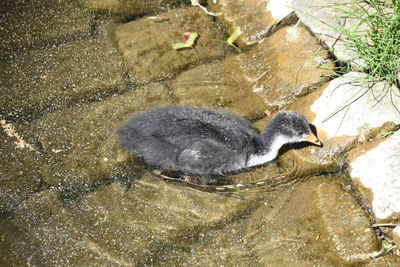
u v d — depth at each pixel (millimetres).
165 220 5176
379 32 5922
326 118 5719
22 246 4965
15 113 5977
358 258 4766
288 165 5602
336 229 4949
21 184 5406
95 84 6254
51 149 5688
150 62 6465
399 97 5664
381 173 5188
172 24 6871
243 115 5949
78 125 5871
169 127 5539
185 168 5574
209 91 6180
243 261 4871
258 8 6797
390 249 4805
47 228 5086
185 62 6469
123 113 5973
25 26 6840
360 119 5613
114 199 5320
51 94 6152
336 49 6164
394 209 4934
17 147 5688
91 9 7035
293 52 6316
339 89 5855
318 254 4832
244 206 5270
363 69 5957
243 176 5559
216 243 5000
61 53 6547
